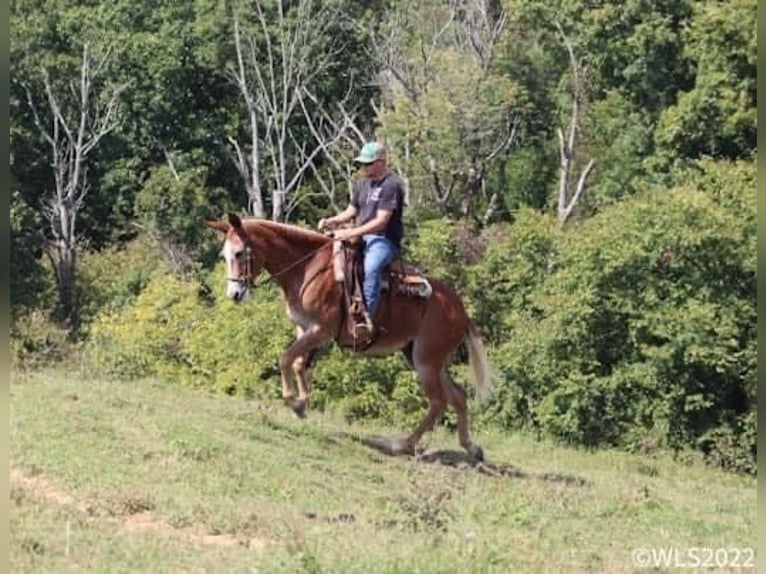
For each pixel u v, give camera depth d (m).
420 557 8.85
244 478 11.44
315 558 8.45
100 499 10.07
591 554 10.12
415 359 13.83
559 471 15.52
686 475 18.88
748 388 21.69
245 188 45.47
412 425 21.00
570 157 39.50
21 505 9.72
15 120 44.91
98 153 45.53
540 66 41.88
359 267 13.16
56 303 40.44
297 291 13.22
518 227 25.17
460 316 13.96
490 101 38.31
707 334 21.66
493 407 22.56
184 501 10.38
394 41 41.22
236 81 43.97
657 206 22.56
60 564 8.42
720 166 24.14
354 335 13.23
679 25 34.91
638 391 22.12
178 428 12.57
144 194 42.81
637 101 36.97
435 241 25.56
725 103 30.02
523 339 22.62
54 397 13.16
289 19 44.09
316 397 21.28
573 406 21.92
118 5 45.97
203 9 45.16
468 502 11.80
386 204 13.17
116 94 43.88
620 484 14.93
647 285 22.39
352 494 11.61
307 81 42.34
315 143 44.81
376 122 41.66
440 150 38.00
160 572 8.39
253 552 9.13
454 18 42.12
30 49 45.12
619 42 36.25
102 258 42.44
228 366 22.25
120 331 23.77
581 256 22.81
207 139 45.41
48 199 44.25
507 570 8.96
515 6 39.59
